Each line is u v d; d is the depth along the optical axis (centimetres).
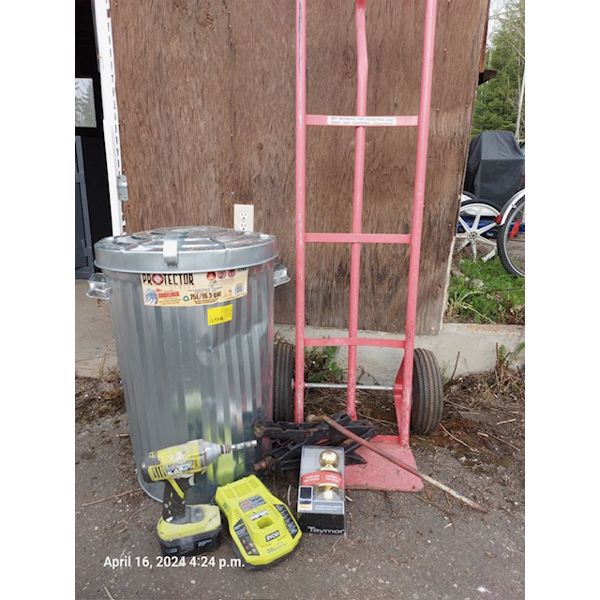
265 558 117
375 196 190
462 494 149
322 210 194
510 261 329
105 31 180
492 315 233
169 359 120
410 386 158
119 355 130
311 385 171
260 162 191
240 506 127
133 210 200
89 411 194
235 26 176
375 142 183
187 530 121
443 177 185
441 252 196
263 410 145
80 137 337
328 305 209
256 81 181
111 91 187
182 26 177
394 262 199
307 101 182
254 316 130
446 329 212
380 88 177
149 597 114
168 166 194
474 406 200
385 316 208
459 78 173
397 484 149
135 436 137
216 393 128
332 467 136
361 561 123
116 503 145
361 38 141
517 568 122
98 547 128
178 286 113
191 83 184
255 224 199
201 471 128
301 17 132
